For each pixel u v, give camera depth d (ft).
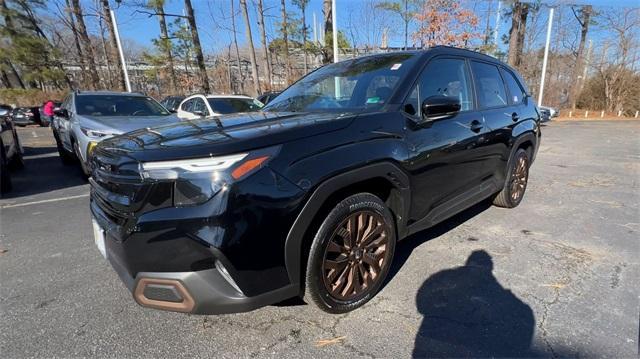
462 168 9.81
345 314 7.30
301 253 6.40
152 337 6.73
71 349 6.45
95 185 6.85
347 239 7.02
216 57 88.69
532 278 8.61
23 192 18.03
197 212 5.32
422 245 10.50
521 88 14.05
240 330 6.88
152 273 5.58
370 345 6.41
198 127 7.25
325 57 48.01
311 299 6.76
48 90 76.54
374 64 9.75
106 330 6.96
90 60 64.18
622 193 16.33
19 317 7.41
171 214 5.35
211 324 7.07
